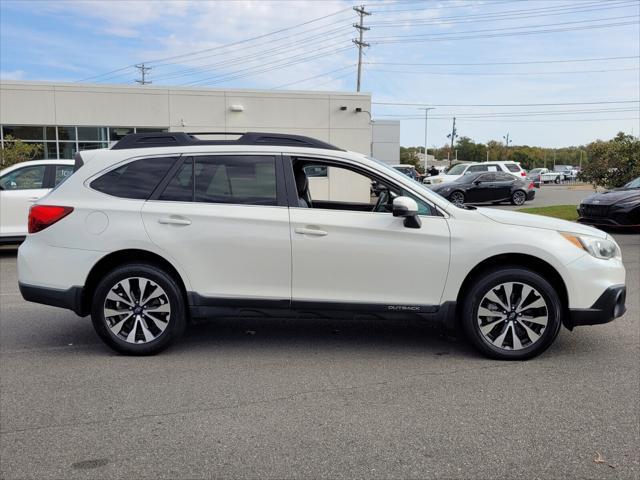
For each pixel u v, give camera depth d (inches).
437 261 184.9
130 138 199.8
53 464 124.1
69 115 892.6
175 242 186.5
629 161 686.5
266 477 118.9
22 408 152.6
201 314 190.2
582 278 183.2
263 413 149.3
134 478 118.6
